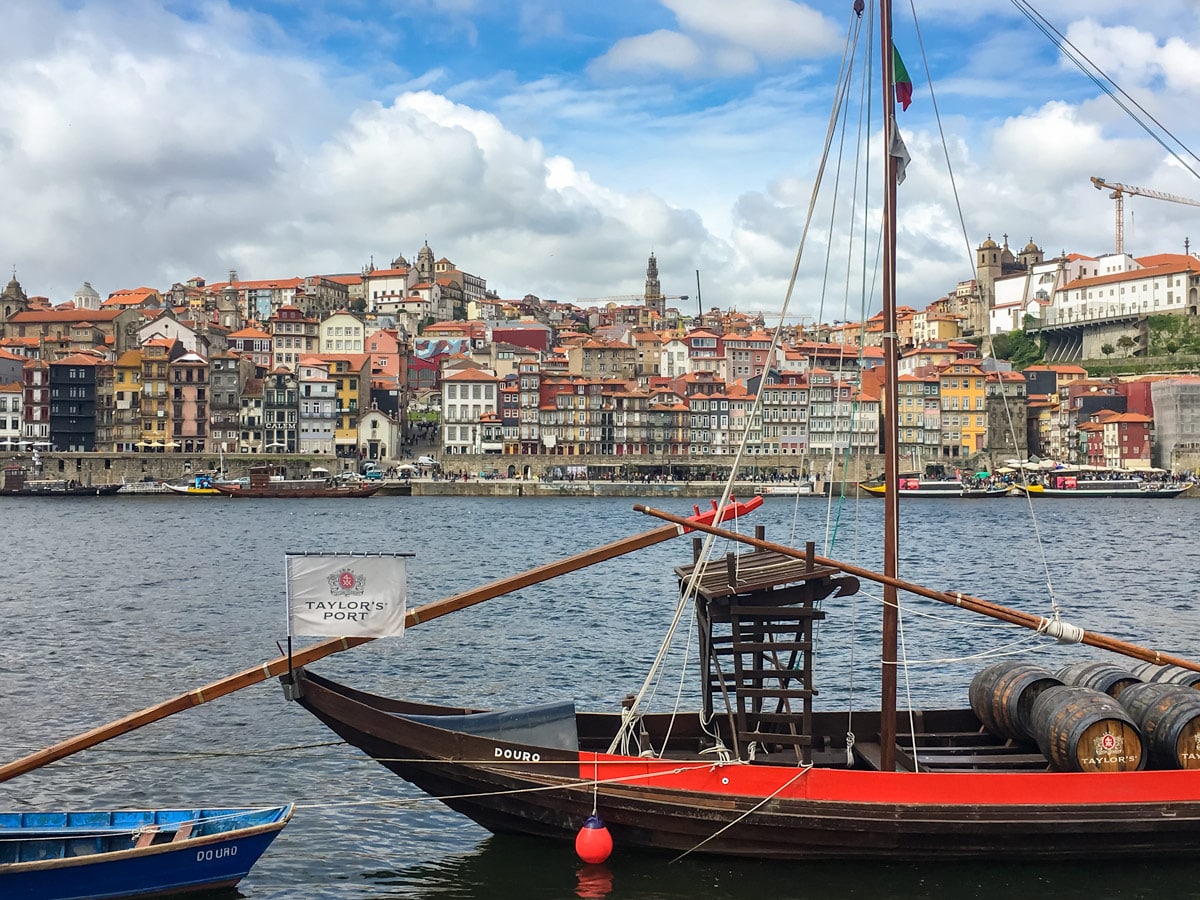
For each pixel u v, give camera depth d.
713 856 21.36
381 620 20.44
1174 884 20.48
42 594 64.81
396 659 44.00
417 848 22.48
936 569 81.19
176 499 195.00
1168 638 49.94
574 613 57.12
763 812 20.59
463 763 20.73
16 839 18.95
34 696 36.53
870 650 45.00
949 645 46.94
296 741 30.77
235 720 33.16
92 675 40.19
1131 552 95.44
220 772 27.78
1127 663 43.31
